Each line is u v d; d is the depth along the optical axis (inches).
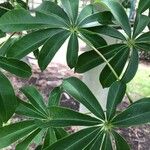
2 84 17.0
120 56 20.5
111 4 19.4
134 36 20.2
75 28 19.4
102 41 20.4
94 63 20.6
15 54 18.3
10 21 17.3
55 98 20.6
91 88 29.2
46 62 19.1
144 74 75.1
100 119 16.8
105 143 16.6
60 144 16.2
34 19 17.8
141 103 16.4
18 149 19.1
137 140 54.3
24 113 19.5
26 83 67.7
